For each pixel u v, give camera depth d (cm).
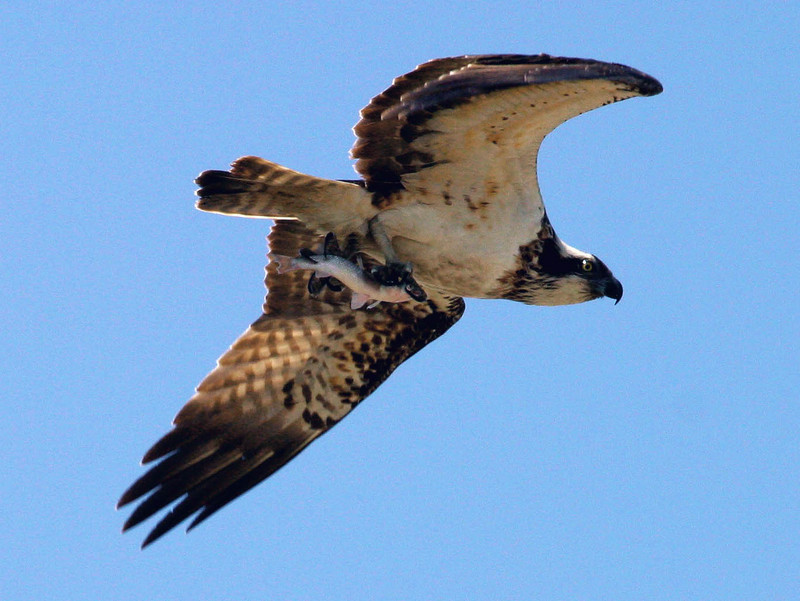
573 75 1188
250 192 1400
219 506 1549
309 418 1617
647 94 1205
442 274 1477
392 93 1297
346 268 1416
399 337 1641
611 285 1505
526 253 1459
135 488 1530
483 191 1402
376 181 1391
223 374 1594
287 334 1617
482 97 1256
